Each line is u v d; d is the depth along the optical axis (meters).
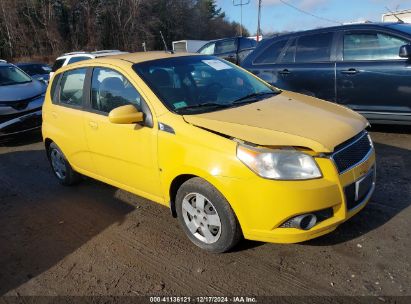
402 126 6.77
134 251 3.76
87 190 5.35
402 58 5.83
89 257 3.74
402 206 4.02
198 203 3.48
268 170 3.01
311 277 3.12
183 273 3.35
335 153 3.10
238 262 3.40
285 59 7.06
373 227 3.69
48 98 5.40
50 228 4.40
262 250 3.52
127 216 4.47
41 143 8.27
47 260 3.78
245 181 3.06
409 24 6.38
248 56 7.66
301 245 3.53
